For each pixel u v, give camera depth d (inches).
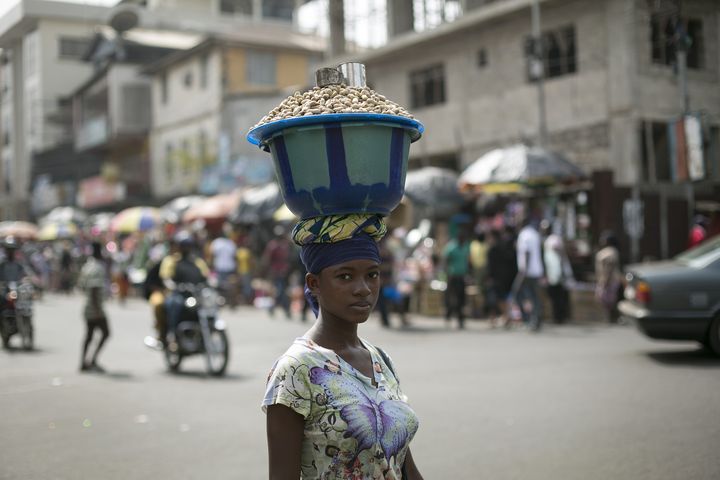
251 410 272.4
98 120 1534.2
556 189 649.6
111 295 945.5
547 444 211.9
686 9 743.7
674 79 741.3
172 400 294.4
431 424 239.1
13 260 477.7
